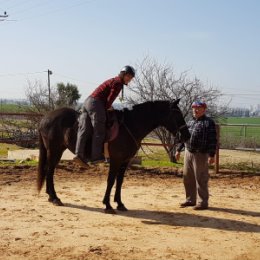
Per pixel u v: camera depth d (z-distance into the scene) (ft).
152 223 24.16
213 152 26.45
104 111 24.80
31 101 91.91
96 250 19.22
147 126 26.25
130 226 23.40
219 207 28.48
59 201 27.76
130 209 27.37
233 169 44.70
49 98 90.63
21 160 47.78
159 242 20.72
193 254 19.16
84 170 40.47
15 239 20.56
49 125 27.84
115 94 24.57
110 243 20.31
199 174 27.27
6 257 18.17
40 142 28.58
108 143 25.25
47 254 18.65
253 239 21.68
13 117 74.23
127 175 39.17
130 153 25.96
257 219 25.71
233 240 21.42
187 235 22.04
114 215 25.71
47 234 21.50
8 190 32.01
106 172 39.96
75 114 27.78
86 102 25.13
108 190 26.09
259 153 69.26
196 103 26.61
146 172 40.47
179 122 26.40
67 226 23.02
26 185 33.88
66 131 26.96
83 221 24.13
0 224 23.11
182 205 28.27
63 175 38.37
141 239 21.11
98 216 25.35
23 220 23.98
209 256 18.98
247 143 66.23
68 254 18.69
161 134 49.78
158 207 28.09
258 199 31.42
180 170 41.09
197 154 27.04
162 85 55.47
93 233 21.88
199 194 27.61
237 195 32.63
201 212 27.02
